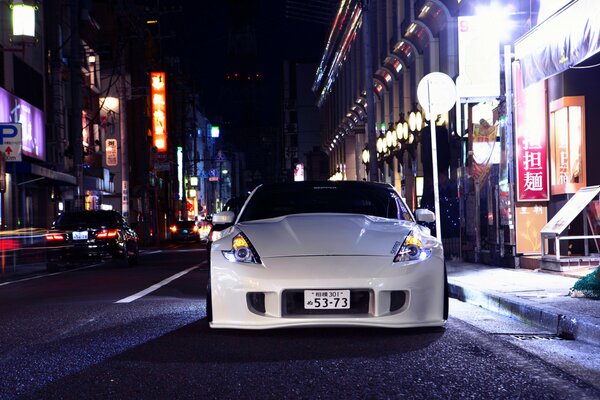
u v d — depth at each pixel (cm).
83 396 411
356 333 602
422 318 571
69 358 525
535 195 1277
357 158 4453
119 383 440
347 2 4612
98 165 4516
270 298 564
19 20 1752
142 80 5744
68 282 1344
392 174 3797
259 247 588
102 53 4981
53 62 3369
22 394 419
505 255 1305
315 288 556
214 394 409
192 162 9394
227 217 701
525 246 1285
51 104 3362
